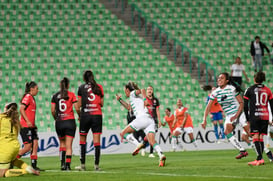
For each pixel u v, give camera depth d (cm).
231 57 9731
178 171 3328
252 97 3778
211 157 5194
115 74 9062
